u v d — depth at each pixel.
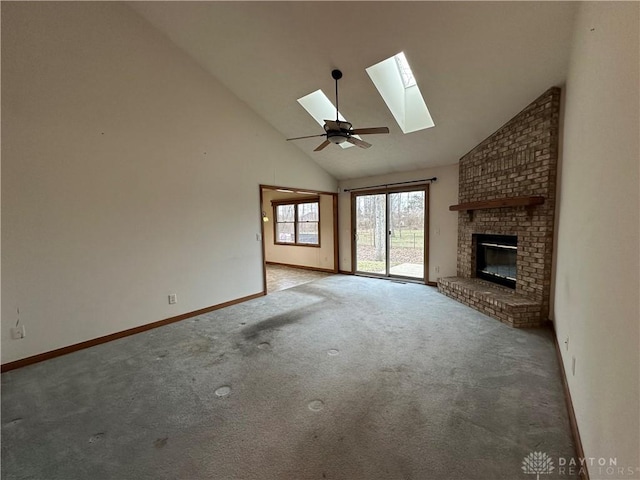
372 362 2.71
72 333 3.11
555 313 3.23
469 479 1.48
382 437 1.78
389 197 6.33
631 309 0.96
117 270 3.42
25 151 2.78
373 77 3.63
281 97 4.38
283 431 1.85
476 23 2.56
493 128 4.01
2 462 1.66
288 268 8.12
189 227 4.09
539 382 2.31
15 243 2.76
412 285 5.72
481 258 4.75
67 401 2.22
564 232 2.74
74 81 3.03
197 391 2.31
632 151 1.01
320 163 6.28
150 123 3.64
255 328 3.64
